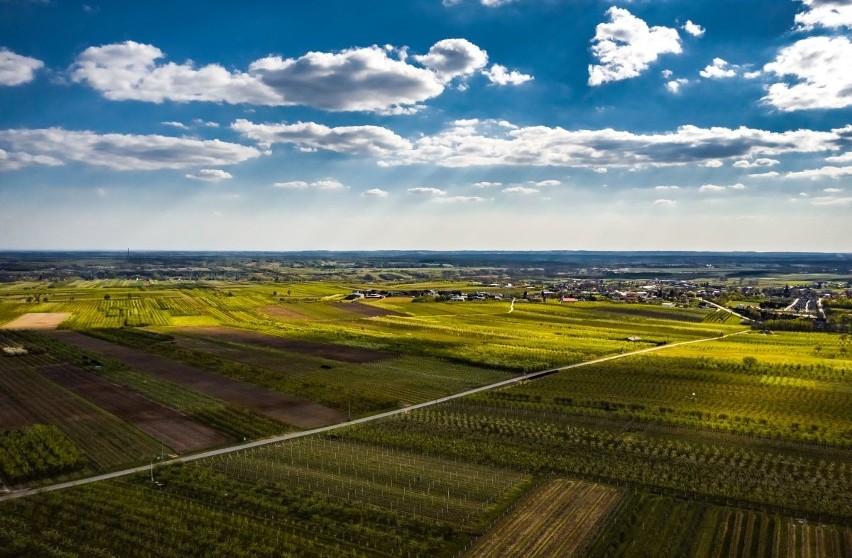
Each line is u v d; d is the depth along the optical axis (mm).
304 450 109125
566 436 118312
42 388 151500
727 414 131750
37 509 84000
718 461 104188
